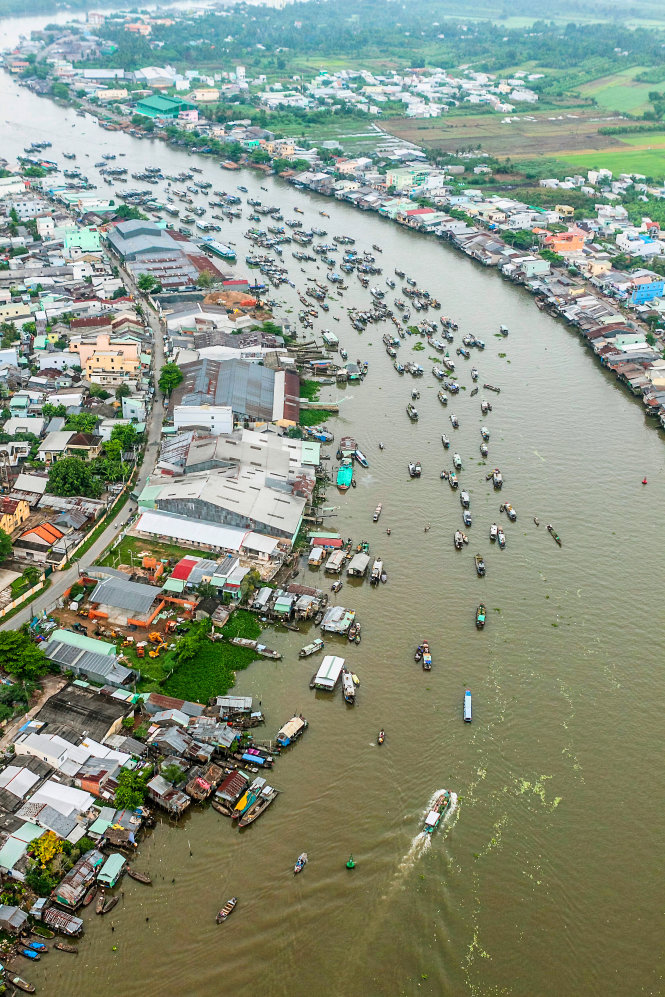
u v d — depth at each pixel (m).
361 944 114.06
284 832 126.88
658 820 131.00
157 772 133.12
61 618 162.50
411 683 152.75
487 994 109.56
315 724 144.12
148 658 154.75
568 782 136.00
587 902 119.88
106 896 118.25
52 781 130.62
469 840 127.06
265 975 110.38
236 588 166.88
